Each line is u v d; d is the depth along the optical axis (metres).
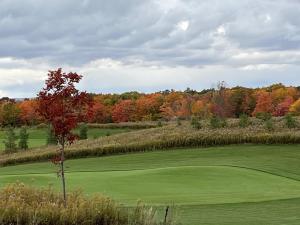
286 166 40.84
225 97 113.06
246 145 55.72
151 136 63.16
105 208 15.30
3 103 127.12
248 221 17.08
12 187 18.30
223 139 57.25
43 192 18.23
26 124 123.44
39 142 90.38
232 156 48.44
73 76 15.90
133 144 59.09
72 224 14.68
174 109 119.50
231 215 18.92
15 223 14.43
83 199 16.47
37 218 14.41
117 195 26.52
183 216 18.64
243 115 65.31
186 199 24.98
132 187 29.39
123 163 49.09
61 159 16.52
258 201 24.03
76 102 16.06
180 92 132.25
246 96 116.31
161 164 45.62
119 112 123.25
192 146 58.16
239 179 32.78
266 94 111.19
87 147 59.84
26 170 49.25
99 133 96.00
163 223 15.53
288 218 17.64
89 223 14.81
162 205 22.34
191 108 115.69
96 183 31.41
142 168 43.09
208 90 140.25
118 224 15.02
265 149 52.03
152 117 123.00
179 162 46.19
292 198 25.09
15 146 72.62
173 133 62.34
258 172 36.78
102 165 48.41
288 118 61.09
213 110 113.19
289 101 108.56
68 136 16.42
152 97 126.88
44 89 15.88
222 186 29.88
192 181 31.55
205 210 20.55
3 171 50.03
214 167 37.47
